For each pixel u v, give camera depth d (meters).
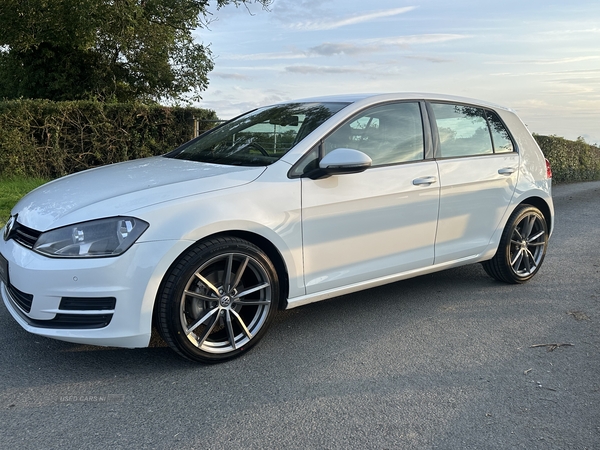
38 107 10.47
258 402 2.77
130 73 20.22
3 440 2.38
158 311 2.97
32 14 15.87
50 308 2.84
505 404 2.80
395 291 4.70
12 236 3.18
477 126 4.55
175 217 2.94
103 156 11.44
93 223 2.85
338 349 3.46
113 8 15.77
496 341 3.63
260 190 3.23
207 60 20.92
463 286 4.88
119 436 2.44
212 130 4.59
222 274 3.20
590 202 10.93
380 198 3.71
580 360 3.36
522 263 4.96
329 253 3.55
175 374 3.07
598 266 5.64
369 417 2.65
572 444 2.45
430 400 2.83
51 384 2.91
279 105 4.40
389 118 3.94
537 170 4.93
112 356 3.28
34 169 10.56
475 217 4.39
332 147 3.58
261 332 3.34
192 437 2.45
